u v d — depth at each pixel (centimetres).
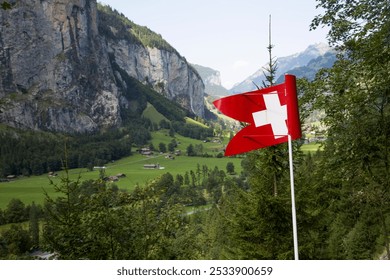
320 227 1491
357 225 3042
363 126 1275
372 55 1189
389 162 1314
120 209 1180
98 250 1102
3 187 18975
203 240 4378
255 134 674
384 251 2753
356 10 1289
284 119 664
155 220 1266
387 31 1213
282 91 667
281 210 1395
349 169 1344
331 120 1312
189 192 15325
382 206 1416
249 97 677
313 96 1374
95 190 1193
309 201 1385
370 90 1215
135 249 1175
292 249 1402
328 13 1398
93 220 1107
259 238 1479
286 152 1473
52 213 1112
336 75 1280
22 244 5319
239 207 1508
